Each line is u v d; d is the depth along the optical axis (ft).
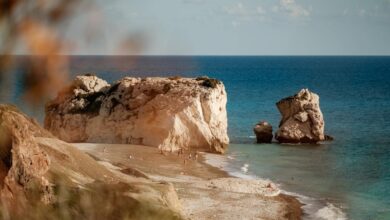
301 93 269.03
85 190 17.12
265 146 251.39
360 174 186.29
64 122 239.30
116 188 17.78
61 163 111.55
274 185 164.55
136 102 237.66
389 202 147.33
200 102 234.58
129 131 235.40
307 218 132.05
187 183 162.81
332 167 199.72
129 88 241.96
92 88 250.16
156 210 17.76
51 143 120.26
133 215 17.15
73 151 124.88
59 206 15.93
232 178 174.19
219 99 240.53
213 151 231.91
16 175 24.91
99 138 237.04
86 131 238.89
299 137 259.60
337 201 148.87
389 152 235.61
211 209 134.00
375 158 219.61
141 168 185.16
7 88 9.42
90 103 244.01
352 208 141.38
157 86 238.68
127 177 131.95
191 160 207.82
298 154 229.66
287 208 140.26
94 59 9.91
